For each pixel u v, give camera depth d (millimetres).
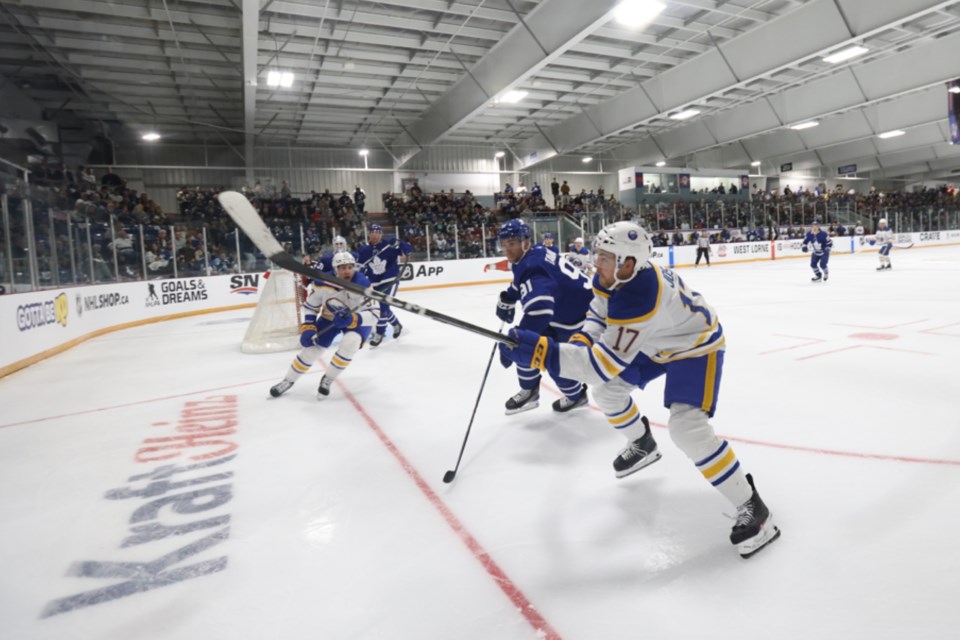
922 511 2004
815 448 2662
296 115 18250
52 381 5355
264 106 17109
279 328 7406
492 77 14742
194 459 2936
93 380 5285
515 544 1933
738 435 2902
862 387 3691
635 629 1469
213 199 16641
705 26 14133
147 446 3191
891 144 26719
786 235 25344
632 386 2357
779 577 1667
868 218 26906
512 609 1578
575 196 24781
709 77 16031
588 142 21234
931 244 28422
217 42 12344
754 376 4125
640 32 14320
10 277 6496
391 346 6352
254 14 9391
